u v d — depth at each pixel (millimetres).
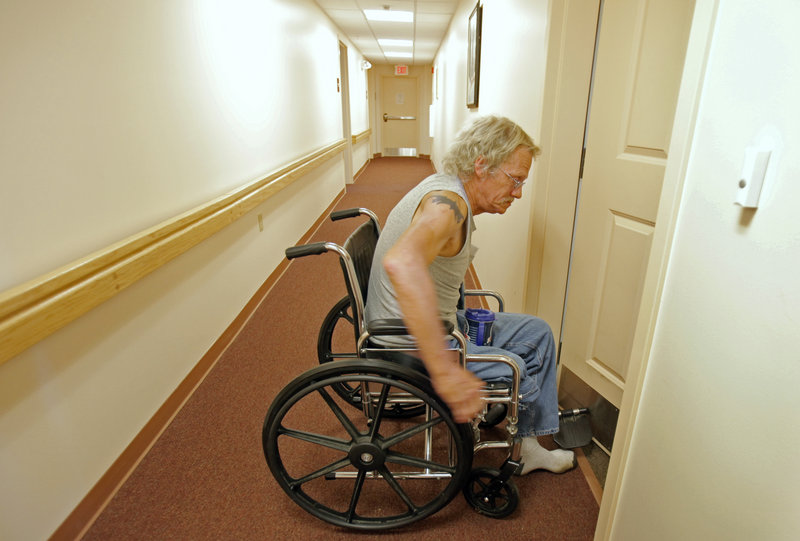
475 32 3217
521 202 2064
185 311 2039
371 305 1332
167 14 1896
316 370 1193
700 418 776
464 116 4156
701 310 762
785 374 594
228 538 1355
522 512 1420
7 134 1134
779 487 617
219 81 2416
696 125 764
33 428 1212
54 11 1278
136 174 1675
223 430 1812
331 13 5449
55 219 1285
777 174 589
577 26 1550
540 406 1401
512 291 2230
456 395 885
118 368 1561
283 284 3426
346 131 7570
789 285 578
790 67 561
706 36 723
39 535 1229
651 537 944
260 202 2869
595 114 1610
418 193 1181
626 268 1537
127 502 1475
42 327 1143
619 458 1059
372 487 1543
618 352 1628
